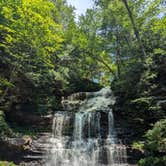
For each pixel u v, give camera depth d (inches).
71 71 1123.3
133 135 713.6
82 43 1099.9
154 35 913.5
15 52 763.4
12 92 748.0
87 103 885.2
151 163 565.9
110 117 777.6
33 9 741.9
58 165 649.0
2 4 770.8
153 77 736.3
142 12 1013.8
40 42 755.4
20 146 625.9
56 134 745.0
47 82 901.2
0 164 544.1
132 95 762.8
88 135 757.9
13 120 746.2
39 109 798.5
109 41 1070.4
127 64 924.0
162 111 677.9
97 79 1350.9
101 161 661.3
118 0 1031.6
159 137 587.2
